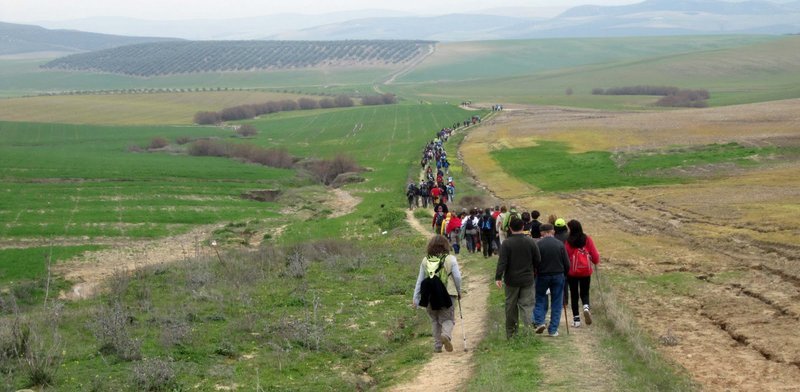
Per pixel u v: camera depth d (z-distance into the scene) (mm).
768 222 29625
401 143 99000
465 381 11594
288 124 131625
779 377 11258
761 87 187875
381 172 73188
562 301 15000
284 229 45844
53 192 55406
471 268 24984
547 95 198500
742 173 53344
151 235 43406
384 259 28203
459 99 190625
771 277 19031
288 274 24547
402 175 69688
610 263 23500
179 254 38188
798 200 36281
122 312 17125
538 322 14078
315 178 74188
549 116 119812
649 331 14367
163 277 26297
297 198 59219
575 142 78812
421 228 40219
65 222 45312
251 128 117812
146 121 148750
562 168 64000
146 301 20141
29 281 30969
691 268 21531
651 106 150250
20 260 35250
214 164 78000
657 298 17562
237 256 31188
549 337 13805
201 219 48625
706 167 57375
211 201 56000
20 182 60812
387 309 19344
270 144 105125
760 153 60375
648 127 84250
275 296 20828
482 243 28172
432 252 13914
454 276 13648
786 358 12195
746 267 20875
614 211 40250
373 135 109938
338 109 157875
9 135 113938
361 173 73625
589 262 14727
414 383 12141
